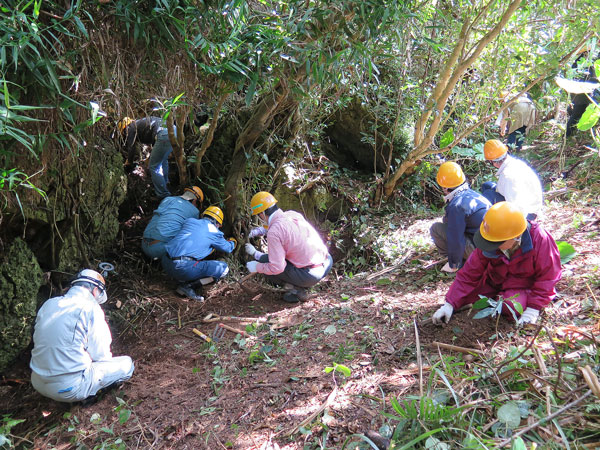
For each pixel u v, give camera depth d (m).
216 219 5.11
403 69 5.60
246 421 2.87
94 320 3.38
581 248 4.07
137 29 2.75
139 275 5.13
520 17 4.83
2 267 3.78
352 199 6.38
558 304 3.23
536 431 2.14
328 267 4.68
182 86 3.66
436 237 4.57
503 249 2.88
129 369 3.59
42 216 3.97
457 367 2.77
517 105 6.33
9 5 2.37
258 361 3.55
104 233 4.95
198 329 4.29
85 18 2.86
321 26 3.37
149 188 6.04
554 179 6.07
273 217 4.36
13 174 2.76
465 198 3.97
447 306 3.30
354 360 3.21
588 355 2.56
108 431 3.04
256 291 4.94
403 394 2.71
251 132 5.26
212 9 2.96
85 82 3.12
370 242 5.79
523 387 2.49
